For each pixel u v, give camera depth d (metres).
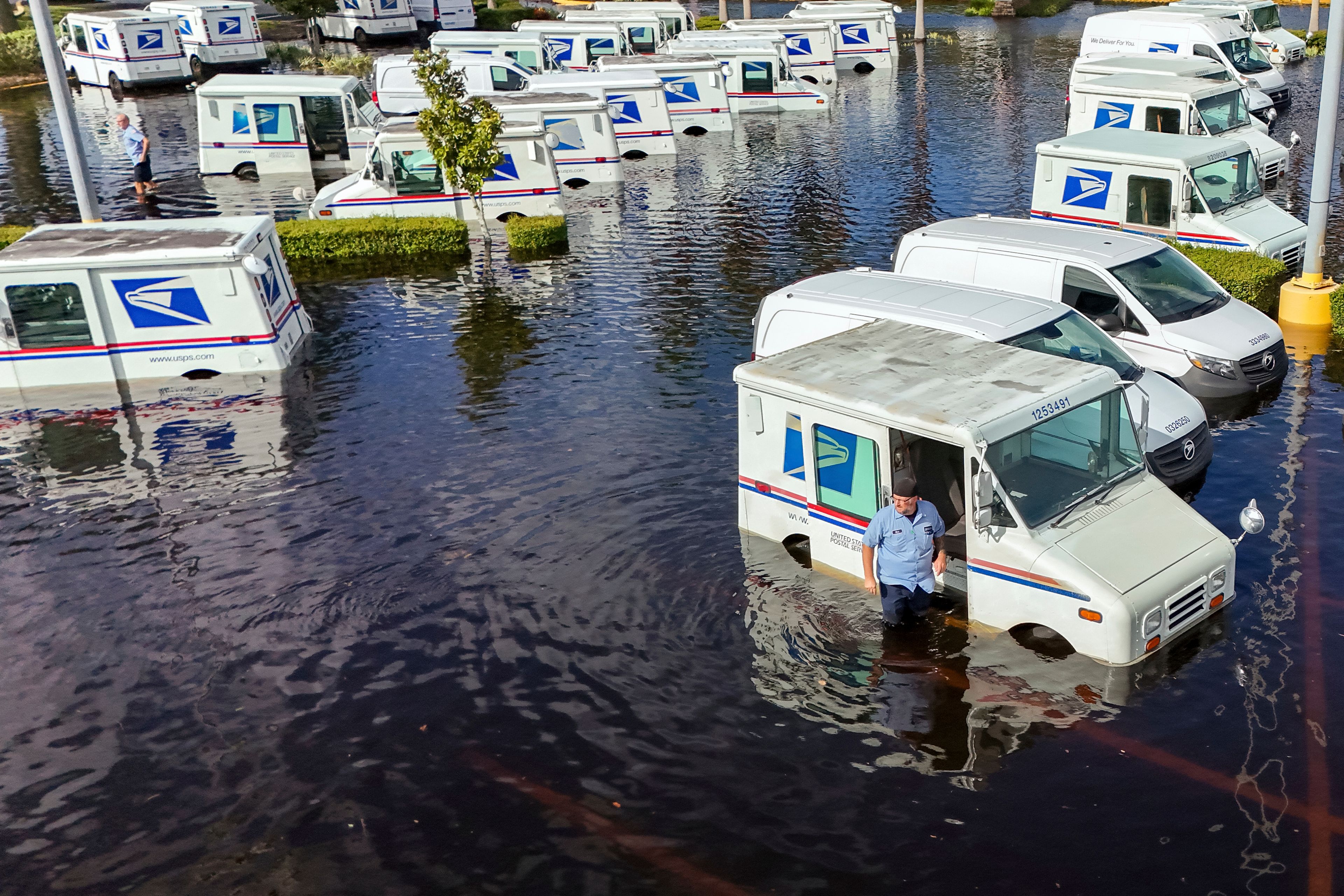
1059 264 14.29
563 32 40.19
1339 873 7.10
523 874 7.52
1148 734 8.49
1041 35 48.69
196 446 14.57
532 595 10.75
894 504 9.51
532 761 8.59
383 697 9.45
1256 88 29.91
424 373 16.67
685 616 10.31
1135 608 9.01
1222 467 12.66
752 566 11.06
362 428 14.82
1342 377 15.10
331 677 9.74
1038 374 10.41
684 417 14.53
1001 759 8.33
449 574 11.19
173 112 38.16
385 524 12.24
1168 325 14.07
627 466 13.23
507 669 9.70
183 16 42.16
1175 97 23.61
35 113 38.66
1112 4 56.25
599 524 11.96
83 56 43.00
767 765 8.41
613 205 26.47
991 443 9.45
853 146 31.28
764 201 26.11
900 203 25.27
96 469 14.07
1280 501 11.83
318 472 13.60
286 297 18.17
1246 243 17.98
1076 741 8.46
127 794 8.51
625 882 7.39
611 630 10.16
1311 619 9.74
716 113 34.22
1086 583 9.15
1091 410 10.16
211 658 10.11
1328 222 19.50
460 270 21.98
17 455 14.56
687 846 7.68
